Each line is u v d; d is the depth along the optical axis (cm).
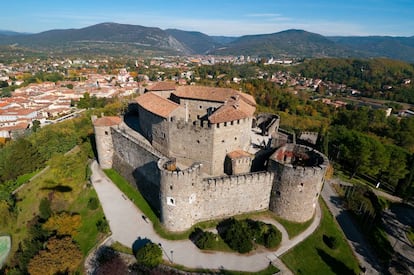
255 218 5244
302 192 4947
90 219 5506
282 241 4828
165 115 6012
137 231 5025
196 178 4716
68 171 7144
